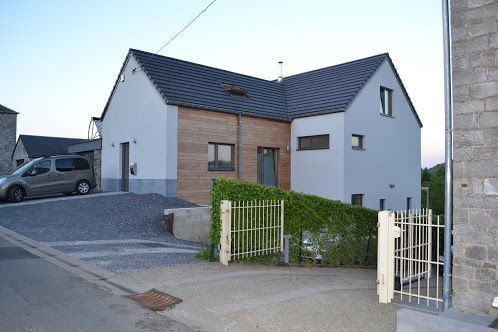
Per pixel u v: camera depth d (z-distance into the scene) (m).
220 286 6.54
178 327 4.74
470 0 5.16
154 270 7.40
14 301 5.37
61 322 4.70
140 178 16.89
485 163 4.94
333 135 17.59
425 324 3.93
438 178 36.81
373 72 18.86
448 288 5.34
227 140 17.08
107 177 19.66
